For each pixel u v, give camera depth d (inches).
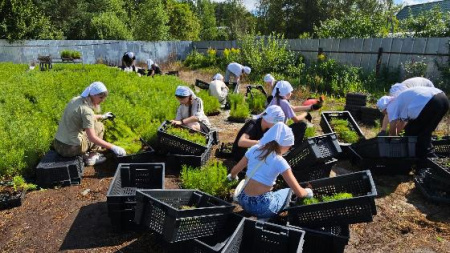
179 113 268.4
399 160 220.5
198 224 134.9
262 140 151.0
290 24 1450.5
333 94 526.6
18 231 159.9
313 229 151.6
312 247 147.9
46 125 261.9
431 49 490.3
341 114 293.9
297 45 767.7
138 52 1131.3
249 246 138.6
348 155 253.4
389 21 748.6
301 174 198.2
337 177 169.2
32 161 213.3
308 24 1403.8
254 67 727.7
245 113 358.0
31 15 1108.5
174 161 223.6
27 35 1111.6
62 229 161.3
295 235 130.4
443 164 205.2
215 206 138.9
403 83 241.3
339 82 572.4
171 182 208.7
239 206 183.6
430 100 215.2
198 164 219.6
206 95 393.1
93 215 173.0
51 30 1258.0
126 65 624.4
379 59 565.0
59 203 183.5
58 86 430.3
